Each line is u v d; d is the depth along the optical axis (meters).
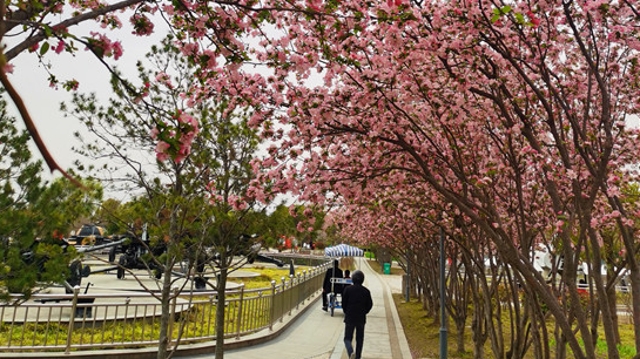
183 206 6.27
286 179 6.30
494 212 5.56
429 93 5.92
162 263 6.45
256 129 6.58
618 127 6.23
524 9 4.93
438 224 8.48
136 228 6.48
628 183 6.87
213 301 10.13
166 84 6.43
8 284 4.67
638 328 5.50
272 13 4.75
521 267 5.21
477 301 9.88
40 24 2.05
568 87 6.09
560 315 5.13
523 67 6.04
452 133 6.40
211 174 6.96
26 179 5.10
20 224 4.75
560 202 5.71
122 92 5.92
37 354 7.70
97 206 5.70
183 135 2.80
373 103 5.70
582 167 6.12
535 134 6.44
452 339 13.23
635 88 6.30
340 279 17.72
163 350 6.33
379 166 6.52
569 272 5.38
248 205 6.95
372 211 9.26
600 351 11.84
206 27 3.95
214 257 7.62
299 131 6.27
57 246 4.99
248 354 9.71
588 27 5.52
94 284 17.86
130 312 10.99
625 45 5.75
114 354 8.16
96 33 2.57
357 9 5.12
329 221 9.18
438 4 5.32
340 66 5.61
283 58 5.30
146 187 6.36
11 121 5.55
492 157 6.87
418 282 22.31
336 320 15.71
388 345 11.87
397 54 5.36
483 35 5.11
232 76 6.08
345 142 6.76
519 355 8.01
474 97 6.31
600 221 6.02
